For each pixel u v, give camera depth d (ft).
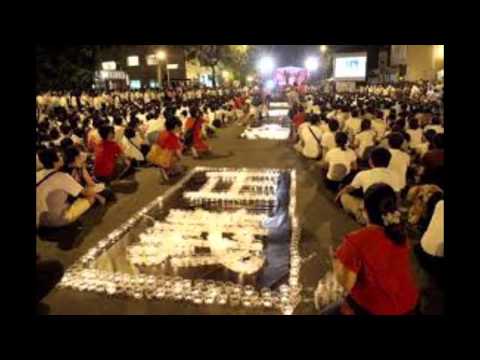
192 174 36.06
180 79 154.10
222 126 74.02
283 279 17.49
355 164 28.53
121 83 133.39
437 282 16.80
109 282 17.43
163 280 17.53
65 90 93.91
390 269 10.80
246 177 34.81
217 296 16.26
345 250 10.94
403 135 29.17
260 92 89.20
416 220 21.59
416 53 101.76
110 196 28.32
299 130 44.60
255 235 22.16
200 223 23.98
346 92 114.52
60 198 21.95
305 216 24.80
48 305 15.84
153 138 40.22
